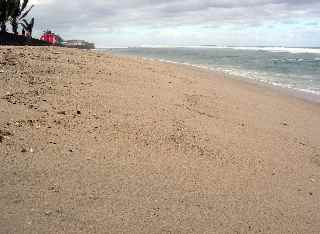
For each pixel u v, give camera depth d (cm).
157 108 766
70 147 510
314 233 413
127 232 356
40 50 1094
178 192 454
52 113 606
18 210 356
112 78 927
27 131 522
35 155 466
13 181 402
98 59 1138
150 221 381
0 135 489
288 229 413
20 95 655
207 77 1411
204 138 659
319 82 1950
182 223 388
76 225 352
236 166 573
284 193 508
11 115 560
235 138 702
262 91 1383
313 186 548
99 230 351
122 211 389
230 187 496
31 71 826
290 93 1473
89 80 855
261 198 480
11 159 443
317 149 745
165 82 1030
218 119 803
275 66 3188
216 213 421
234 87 1298
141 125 648
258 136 750
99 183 436
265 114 966
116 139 571
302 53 6931
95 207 387
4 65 827
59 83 776
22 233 326
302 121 980
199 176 511
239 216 423
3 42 1866
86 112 647
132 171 485
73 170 452
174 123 699
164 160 539
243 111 934
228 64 3434
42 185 407
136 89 878
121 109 706
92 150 517
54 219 354
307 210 467
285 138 780
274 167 600
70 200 391
